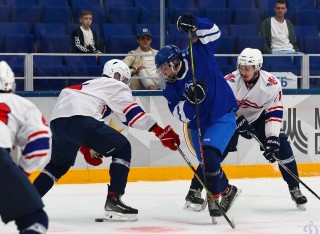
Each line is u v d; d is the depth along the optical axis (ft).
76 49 44.73
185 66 27.71
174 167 42.45
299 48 50.67
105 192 37.91
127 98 28.94
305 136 44.21
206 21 27.86
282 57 47.50
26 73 41.93
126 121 29.07
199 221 29.48
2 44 46.16
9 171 19.02
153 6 49.65
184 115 27.73
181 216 30.76
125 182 29.43
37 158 19.44
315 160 44.45
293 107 43.98
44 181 29.66
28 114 19.56
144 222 29.30
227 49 48.62
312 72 47.88
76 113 28.66
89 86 29.32
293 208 32.89
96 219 29.48
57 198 35.81
